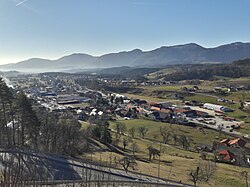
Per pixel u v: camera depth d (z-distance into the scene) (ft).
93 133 402.72
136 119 655.35
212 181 258.16
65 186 159.63
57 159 232.94
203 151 408.46
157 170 265.54
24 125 263.29
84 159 256.11
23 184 124.98
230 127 588.09
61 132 300.81
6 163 148.97
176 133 517.14
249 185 253.24
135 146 376.68
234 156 371.97
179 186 200.85
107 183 172.35
